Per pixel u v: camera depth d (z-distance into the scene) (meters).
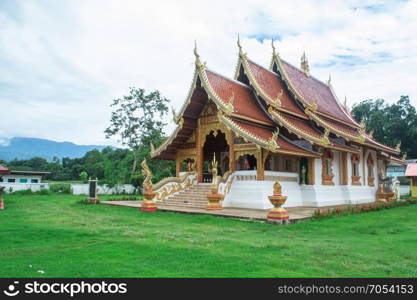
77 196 32.97
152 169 48.47
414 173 38.09
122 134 48.03
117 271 6.75
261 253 8.65
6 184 36.22
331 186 23.72
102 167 62.19
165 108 49.00
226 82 23.22
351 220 15.72
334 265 7.61
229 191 20.69
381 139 64.81
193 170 23.86
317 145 22.11
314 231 12.92
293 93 25.39
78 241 9.75
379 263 7.93
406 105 64.38
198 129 23.45
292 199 21.75
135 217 16.12
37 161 73.69
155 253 8.31
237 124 20.31
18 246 8.98
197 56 21.59
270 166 23.59
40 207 20.12
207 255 8.21
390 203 23.47
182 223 14.41
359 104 71.69
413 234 12.45
